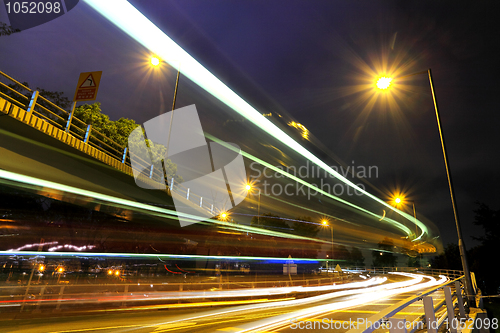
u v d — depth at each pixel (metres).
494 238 38.72
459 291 7.40
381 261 93.19
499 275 38.12
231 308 14.95
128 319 11.42
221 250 43.78
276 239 52.00
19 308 12.40
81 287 15.66
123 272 25.05
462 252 14.30
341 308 13.77
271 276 31.67
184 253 39.16
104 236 31.73
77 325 10.12
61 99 25.77
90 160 19.17
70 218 29.08
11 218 25.59
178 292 17.94
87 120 27.27
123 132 30.75
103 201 22.31
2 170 14.15
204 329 9.16
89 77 17.31
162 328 9.47
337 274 37.00
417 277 46.03
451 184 15.38
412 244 82.94
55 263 24.81
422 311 12.20
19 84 14.30
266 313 12.73
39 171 16.16
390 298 17.94
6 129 13.82
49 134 15.48
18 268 21.91
